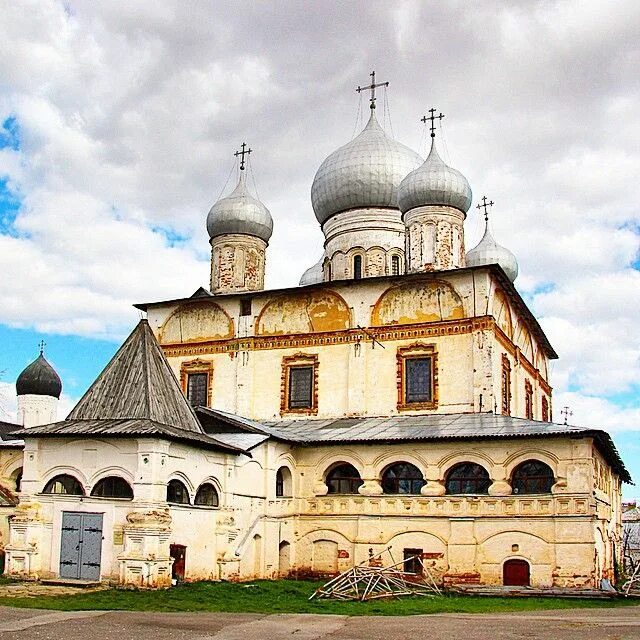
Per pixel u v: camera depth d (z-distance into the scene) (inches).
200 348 1579.7
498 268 1402.6
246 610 835.4
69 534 1000.2
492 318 1374.3
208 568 1063.6
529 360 1763.0
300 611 844.6
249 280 1839.3
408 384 1413.6
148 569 935.0
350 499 1266.0
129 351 1131.3
